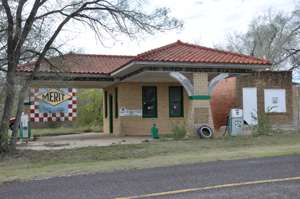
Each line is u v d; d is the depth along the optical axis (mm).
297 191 7801
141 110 25312
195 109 20281
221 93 27719
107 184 9055
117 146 17266
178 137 20281
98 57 26844
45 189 8766
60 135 27938
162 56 20000
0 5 15047
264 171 10086
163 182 9055
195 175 9852
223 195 7609
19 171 12078
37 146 18625
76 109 35469
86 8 16703
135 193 8016
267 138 19266
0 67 15977
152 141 19078
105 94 29078
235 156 13453
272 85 27234
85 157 15070
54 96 34812
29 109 33688
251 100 26828
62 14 16641
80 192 8281
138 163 12602
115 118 26344
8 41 15656
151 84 25531
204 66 20391
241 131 21391
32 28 16375
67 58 19516
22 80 18047
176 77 20203
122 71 21891
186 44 22766
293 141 18359
